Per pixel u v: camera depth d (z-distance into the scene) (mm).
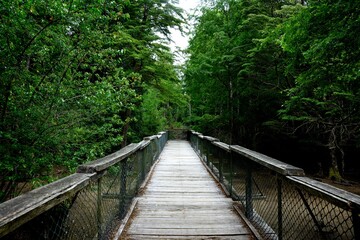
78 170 2043
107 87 4797
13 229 938
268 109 13094
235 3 13219
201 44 15039
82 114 4746
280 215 2189
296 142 13781
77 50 4594
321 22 4734
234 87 13914
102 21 4656
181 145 17469
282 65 10109
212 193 4867
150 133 18906
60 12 3643
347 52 4625
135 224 3268
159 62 11062
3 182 4277
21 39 3770
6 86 3732
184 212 3742
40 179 4367
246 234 2977
